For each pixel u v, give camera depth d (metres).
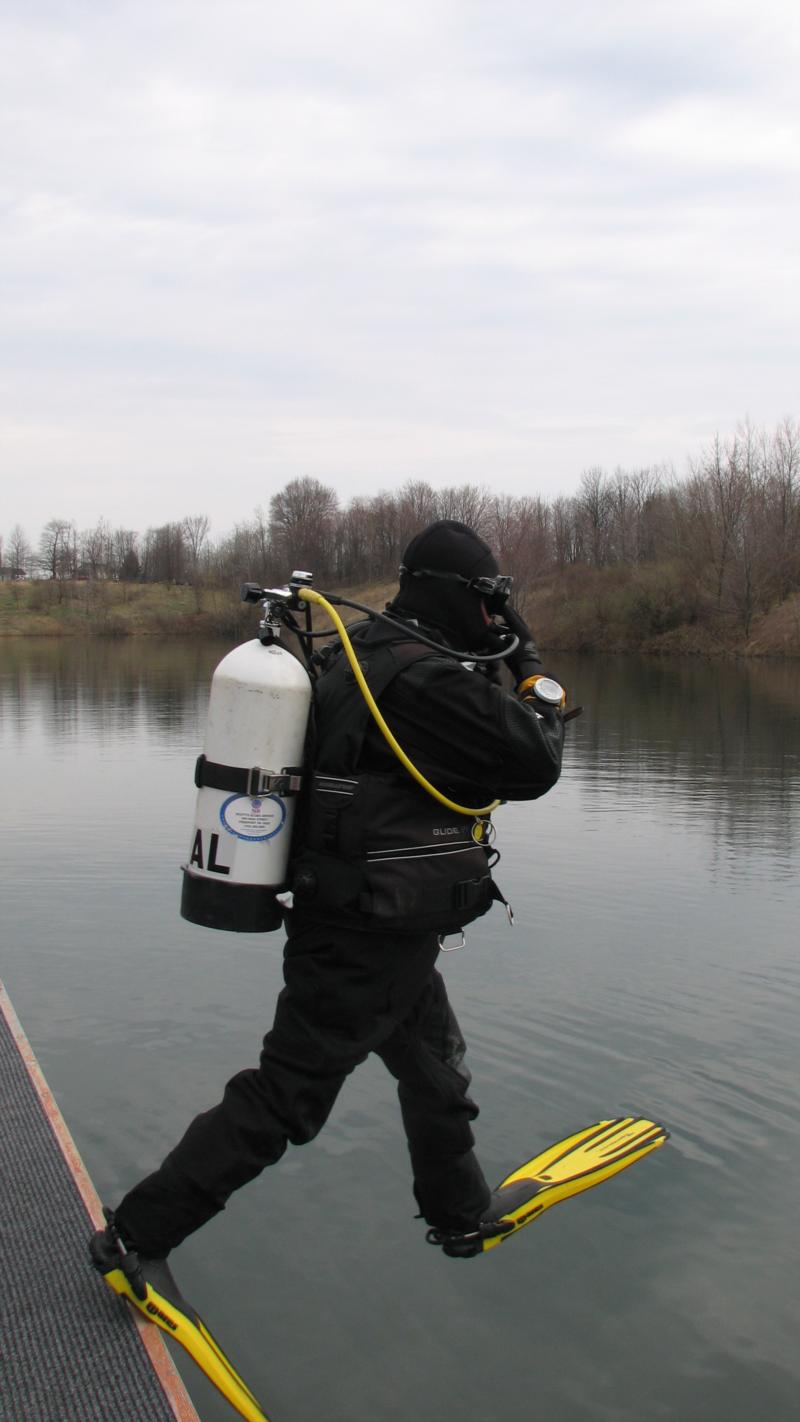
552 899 6.74
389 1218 3.27
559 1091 4.02
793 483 44.44
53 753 13.23
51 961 5.43
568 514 67.56
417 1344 2.77
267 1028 4.56
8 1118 3.01
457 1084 2.57
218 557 86.38
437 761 2.31
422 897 2.26
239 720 2.26
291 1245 3.15
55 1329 2.21
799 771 12.45
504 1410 2.55
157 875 7.14
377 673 2.31
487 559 2.50
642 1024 4.66
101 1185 3.29
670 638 43.34
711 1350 2.78
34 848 7.91
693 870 7.50
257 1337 2.77
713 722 18.12
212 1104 3.85
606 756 13.85
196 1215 2.22
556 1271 3.08
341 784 2.27
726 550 42.97
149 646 53.16
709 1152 3.65
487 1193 2.70
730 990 5.09
